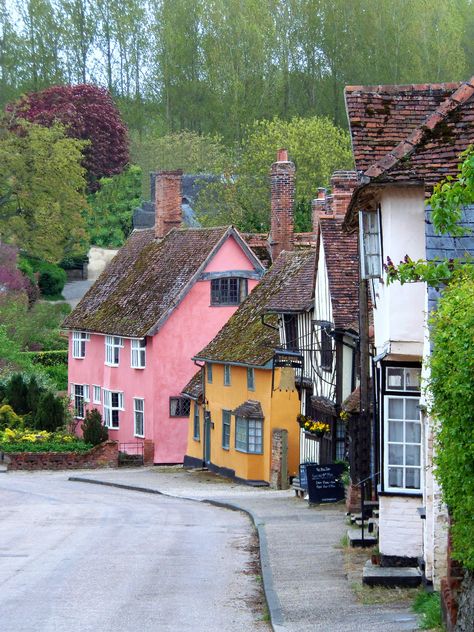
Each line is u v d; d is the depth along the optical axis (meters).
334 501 34.12
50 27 126.25
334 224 37.19
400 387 20.39
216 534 28.69
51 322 78.88
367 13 111.25
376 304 21.39
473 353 12.28
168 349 57.22
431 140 19.39
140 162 112.31
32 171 84.88
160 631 16.66
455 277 14.81
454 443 12.78
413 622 15.92
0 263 75.69
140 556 24.59
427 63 108.19
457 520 13.33
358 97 22.20
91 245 105.19
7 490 43.19
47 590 20.23
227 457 48.72
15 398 59.91
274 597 18.69
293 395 44.44
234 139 112.81
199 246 59.41
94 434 56.47
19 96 113.44
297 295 41.97
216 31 116.19
